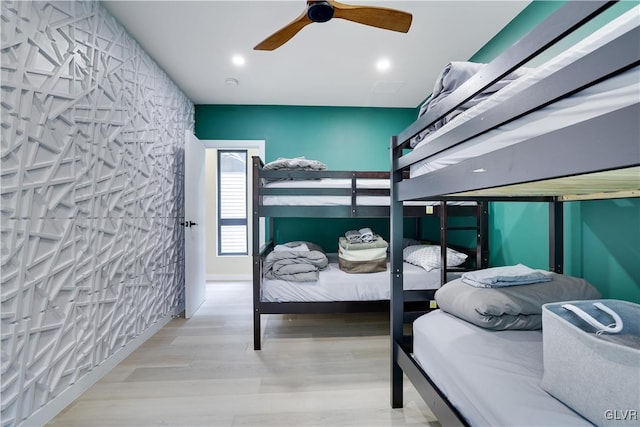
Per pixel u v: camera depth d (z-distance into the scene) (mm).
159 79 2568
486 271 1412
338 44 2285
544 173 564
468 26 2074
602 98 524
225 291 3703
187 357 1951
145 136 2295
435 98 1400
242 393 1546
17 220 1216
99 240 1722
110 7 1832
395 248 1406
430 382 1061
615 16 1378
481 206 2172
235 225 4688
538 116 645
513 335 1052
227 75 2779
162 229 2557
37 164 1310
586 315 816
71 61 1527
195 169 2943
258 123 3506
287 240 3557
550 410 669
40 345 1320
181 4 1830
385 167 3594
